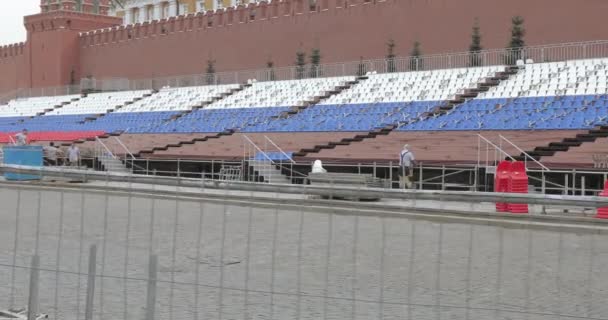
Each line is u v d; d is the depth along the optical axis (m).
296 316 6.44
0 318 6.59
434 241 11.82
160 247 11.16
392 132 27.17
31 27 61.91
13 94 59.88
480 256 10.26
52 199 18.83
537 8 31.69
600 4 29.45
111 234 12.59
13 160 28.14
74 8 61.91
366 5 39.00
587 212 14.38
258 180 26.16
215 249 10.97
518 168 17.06
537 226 13.53
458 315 6.87
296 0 42.84
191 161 29.73
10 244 11.31
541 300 7.47
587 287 8.02
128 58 54.78
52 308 7.20
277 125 32.72
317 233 12.78
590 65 27.47
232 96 39.97
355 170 24.88
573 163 19.56
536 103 26.31
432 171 22.95
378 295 7.75
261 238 12.17
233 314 6.95
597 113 23.75
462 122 26.41
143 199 18.58
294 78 40.94
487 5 33.53
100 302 7.10
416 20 36.53
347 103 33.34
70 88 55.19
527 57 31.11
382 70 36.91
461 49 34.53
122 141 36.09
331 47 40.75
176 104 42.06
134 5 76.50
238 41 46.41
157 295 7.81
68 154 32.72
